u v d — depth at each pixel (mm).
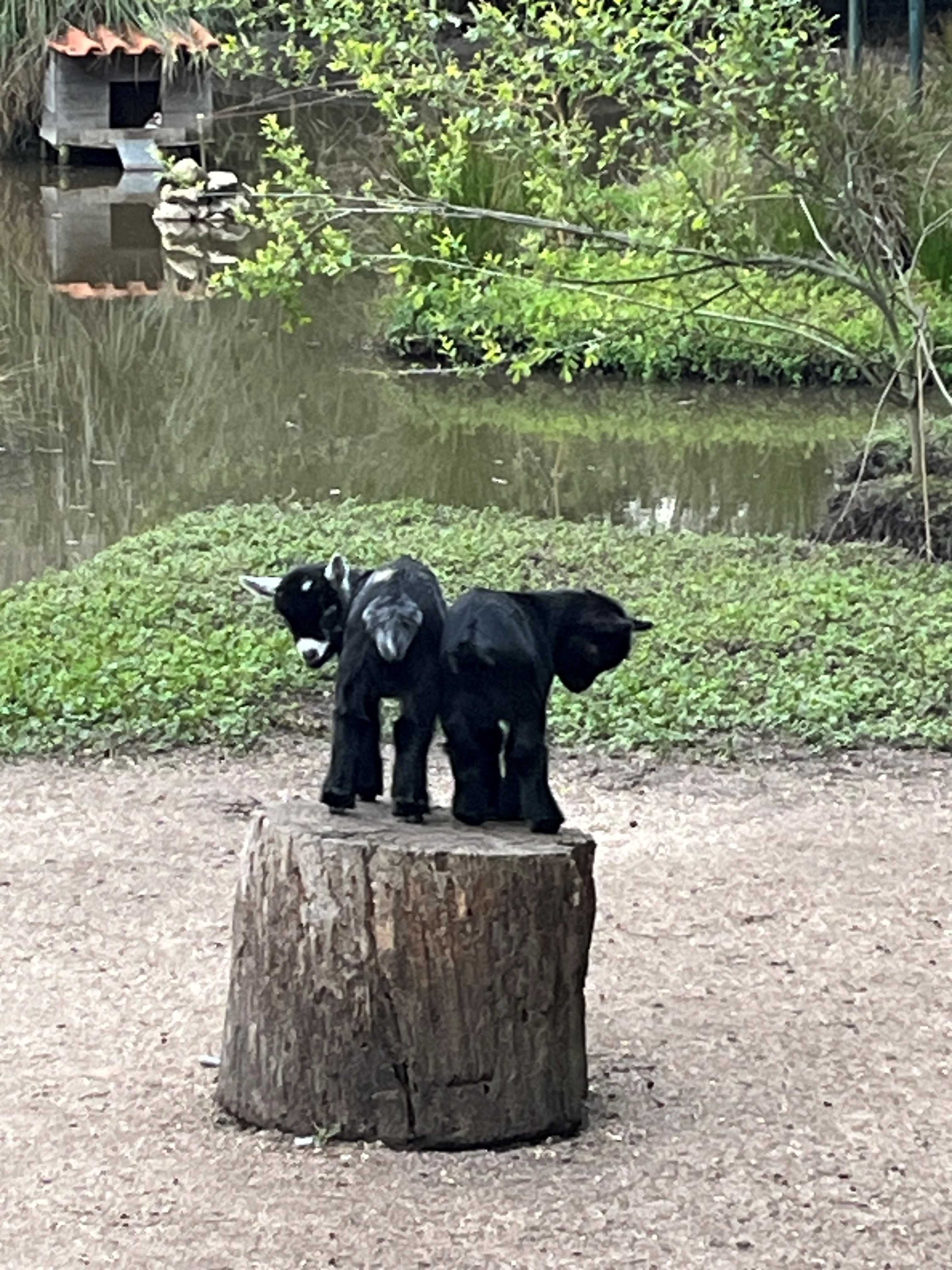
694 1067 5918
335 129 30516
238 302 21609
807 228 19062
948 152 18422
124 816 8375
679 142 12695
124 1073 5918
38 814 8398
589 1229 4945
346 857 5223
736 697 9641
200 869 7777
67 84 29594
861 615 10836
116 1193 5148
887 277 14133
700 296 18000
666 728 9328
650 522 14086
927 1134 5500
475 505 14539
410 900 5211
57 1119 5590
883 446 13656
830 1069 5914
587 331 17359
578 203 12891
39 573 12570
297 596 5270
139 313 21031
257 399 17766
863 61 22250
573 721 9383
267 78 27922
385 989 5270
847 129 12984
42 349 19438
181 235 25469
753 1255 4852
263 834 5371
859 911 7238
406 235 15258
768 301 18469
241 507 13719
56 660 9953
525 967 5281
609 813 8375
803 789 8648
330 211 12500
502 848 5223
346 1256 4828
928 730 9227
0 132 31016
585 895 5332
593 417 17359
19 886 7562
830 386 18359
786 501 14727
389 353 19438
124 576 11602
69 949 6961
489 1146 5348
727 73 12102
